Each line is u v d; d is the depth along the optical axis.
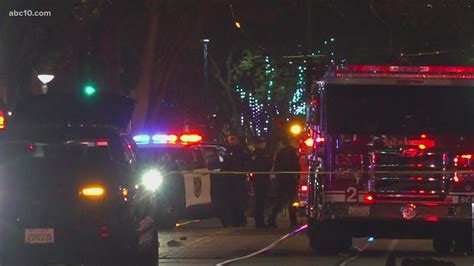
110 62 80.94
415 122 40.53
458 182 40.28
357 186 40.69
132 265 31.25
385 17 83.75
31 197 29.41
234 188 60.81
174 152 59.72
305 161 63.56
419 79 40.47
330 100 40.94
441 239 43.50
